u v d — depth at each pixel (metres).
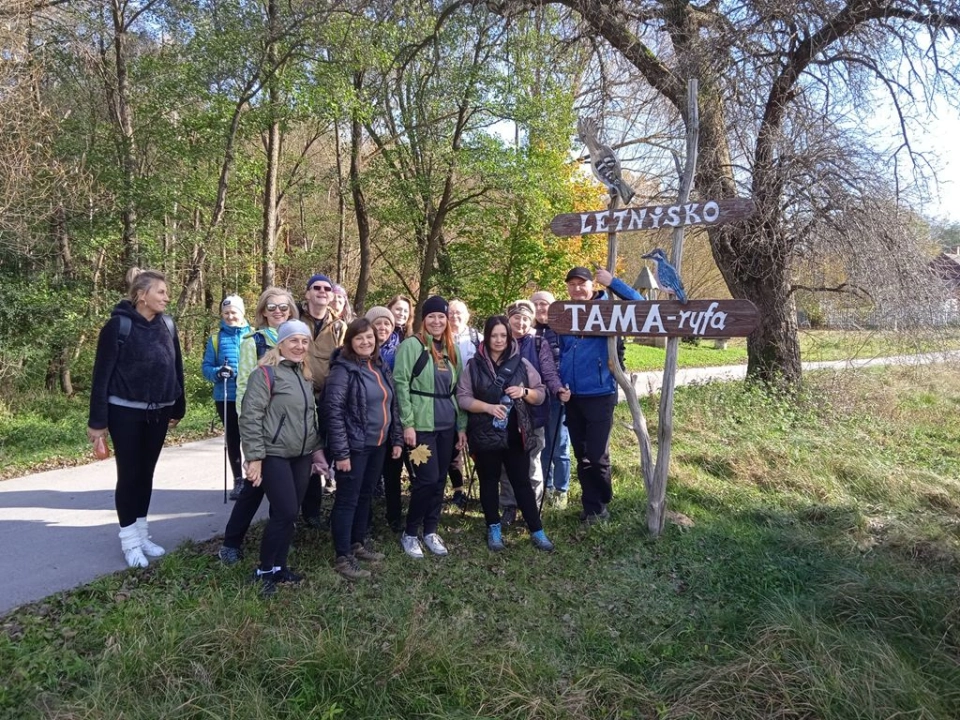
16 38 9.73
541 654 3.08
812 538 4.48
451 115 13.90
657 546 4.36
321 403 3.77
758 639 3.10
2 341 10.23
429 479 4.09
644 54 9.59
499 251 15.75
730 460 6.32
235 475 5.08
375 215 15.17
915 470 6.27
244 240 15.37
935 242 9.52
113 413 3.71
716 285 22.31
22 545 4.20
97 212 11.91
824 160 8.37
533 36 11.81
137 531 3.91
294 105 11.12
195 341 14.23
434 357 4.12
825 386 9.41
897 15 8.27
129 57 12.42
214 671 2.72
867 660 2.87
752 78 8.47
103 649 2.93
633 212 4.36
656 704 2.75
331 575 3.72
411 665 2.82
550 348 4.88
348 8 10.84
